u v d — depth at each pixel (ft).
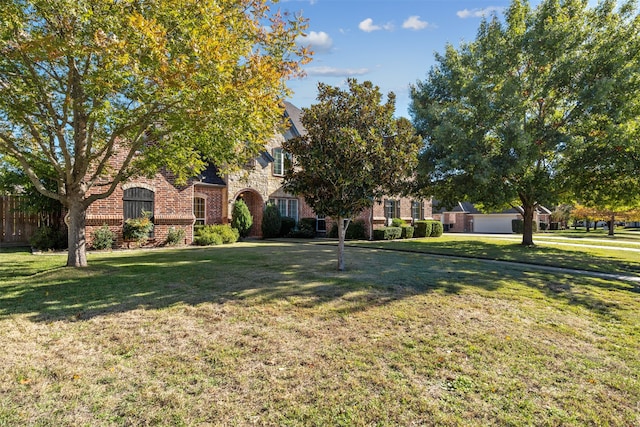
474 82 52.31
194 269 29.19
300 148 28.71
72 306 18.10
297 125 79.66
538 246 58.54
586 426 9.13
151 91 24.00
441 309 18.75
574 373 12.01
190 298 19.84
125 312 17.22
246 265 31.78
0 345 13.19
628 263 38.91
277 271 28.66
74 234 28.55
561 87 52.11
